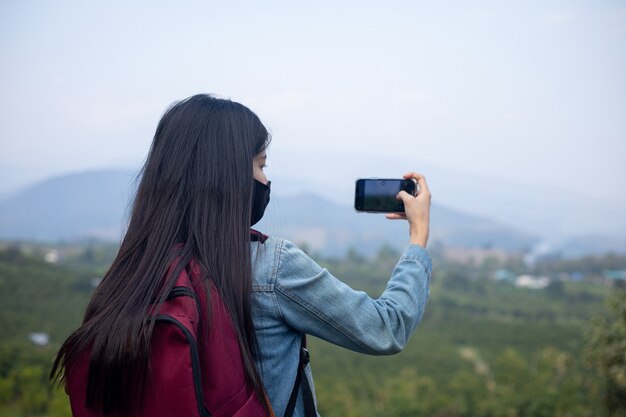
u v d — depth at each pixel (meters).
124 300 0.93
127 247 1.01
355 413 31.50
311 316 0.98
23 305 50.25
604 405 10.95
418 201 1.16
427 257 1.10
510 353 36.16
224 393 0.90
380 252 117.62
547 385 29.52
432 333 63.78
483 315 74.81
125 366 0.87
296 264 1.00
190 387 0.85
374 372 45.28
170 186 1.01
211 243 0.97
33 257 70.50
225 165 1.02
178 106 1.09
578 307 79.38
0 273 59.22
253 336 0.95
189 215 1.00
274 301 0.98
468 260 146.88
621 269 119.69
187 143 1.04
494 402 29.66
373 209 1.22
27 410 17.33
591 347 10.42
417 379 39.47
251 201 1.03
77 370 0.94
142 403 0.88
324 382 38.69
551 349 31.66
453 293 89.38
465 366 49.62
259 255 1.00
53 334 41.59
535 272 127.56
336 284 1.00
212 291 0.93
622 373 9.82
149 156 1.07
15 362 27.64
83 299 54.44
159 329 0.88
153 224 1.00
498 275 125.06
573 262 131.12
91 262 92.06
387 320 0.99
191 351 0.86
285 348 1.00
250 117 1.09
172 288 0.92
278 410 0.99
